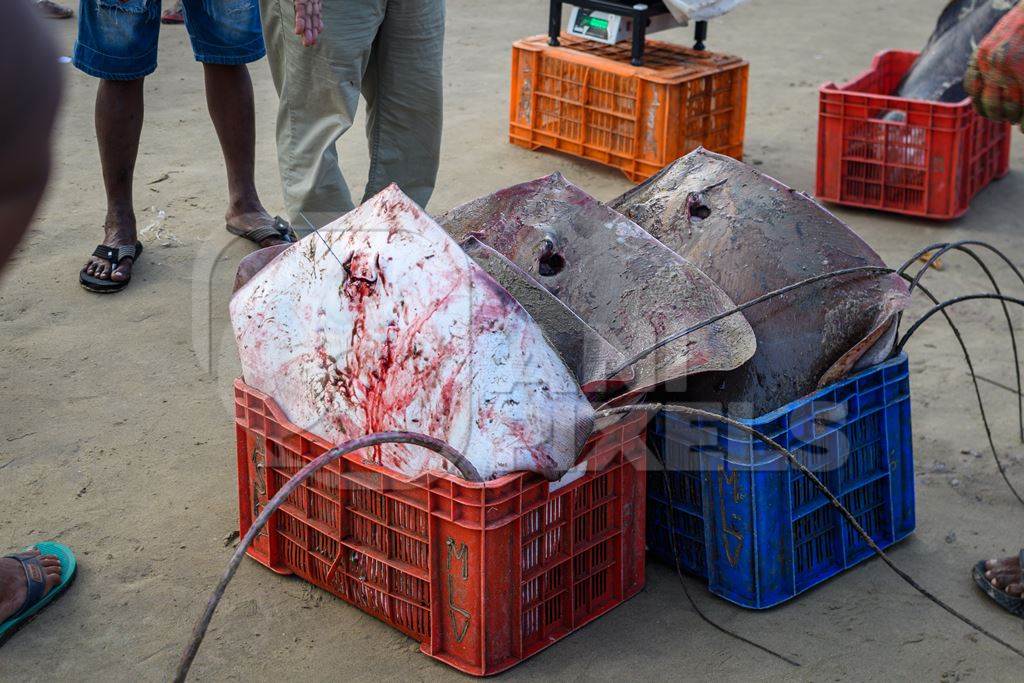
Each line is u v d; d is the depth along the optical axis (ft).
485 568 7.66
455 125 20.61
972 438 11.25
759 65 24.52
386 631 8.62
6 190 2.42
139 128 14.46
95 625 8.67
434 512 7.71
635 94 17.62
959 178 16.47
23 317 13.57
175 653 8.38
